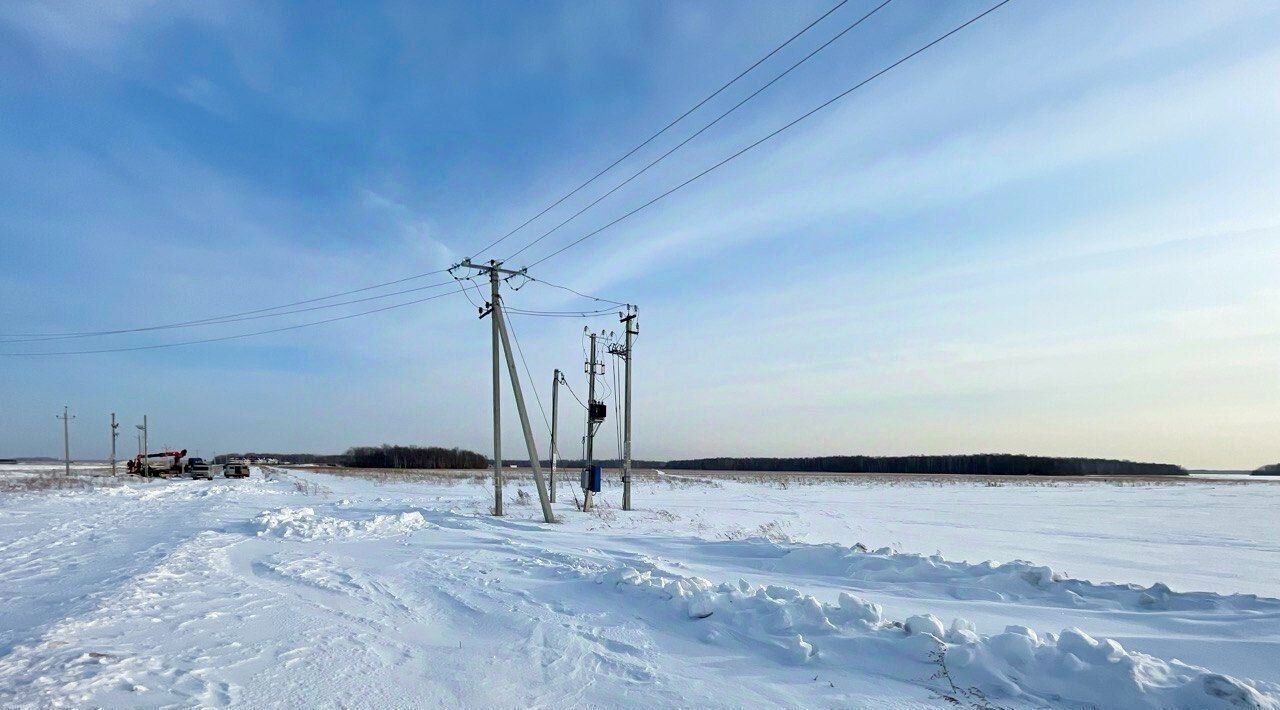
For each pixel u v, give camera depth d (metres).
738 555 11.42
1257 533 20.31
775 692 4.83
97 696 4.30
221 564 10.12
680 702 4.64
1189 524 23.16
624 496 24.75
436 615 7.18
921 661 5.21
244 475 63.09
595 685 4.98
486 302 20.45
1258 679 4.99
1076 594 7.78
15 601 7.56
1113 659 4.75
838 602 7.11
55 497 27.30
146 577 8.45
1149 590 7.64
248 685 4.75
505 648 5.94
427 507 22.50
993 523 23.41
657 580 8.03
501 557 11.08
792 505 31.12
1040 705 4.54
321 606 7.43
